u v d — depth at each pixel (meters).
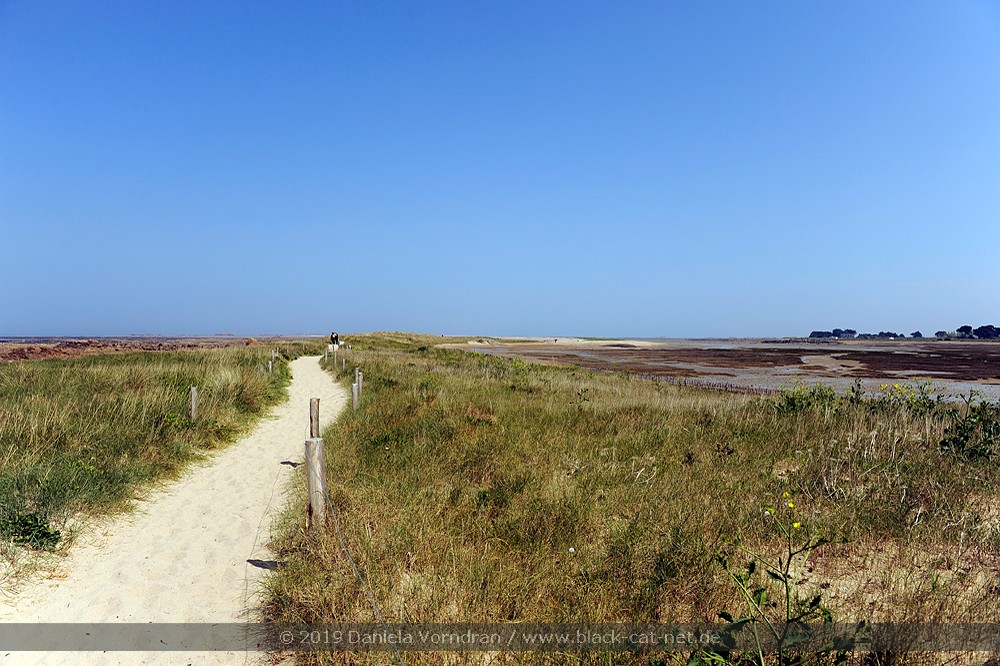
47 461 7.24
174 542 6.06
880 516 5.52
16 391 12.36
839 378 36.62
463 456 8.16
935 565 4.64
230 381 14.77
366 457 8.50
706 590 4.30
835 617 3.88
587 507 5.98
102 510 6.54
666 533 5.12
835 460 7.09
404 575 4.67
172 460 8.84
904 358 62.38
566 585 4.45
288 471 9.13
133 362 21.86
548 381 20.30
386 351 46.94
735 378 36.38
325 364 31.89
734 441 8.69
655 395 15.84
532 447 8.71
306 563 4.97
